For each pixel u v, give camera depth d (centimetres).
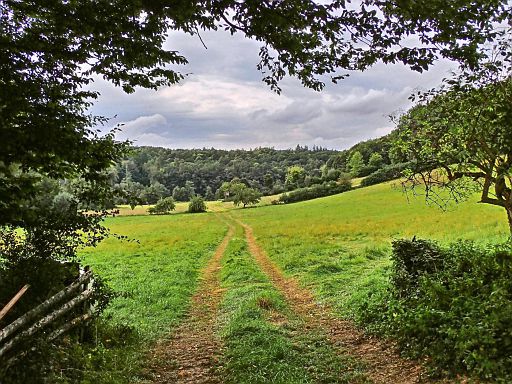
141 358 813
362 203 6169
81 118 814
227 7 623
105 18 675
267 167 18800
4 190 694
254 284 1590
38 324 611
